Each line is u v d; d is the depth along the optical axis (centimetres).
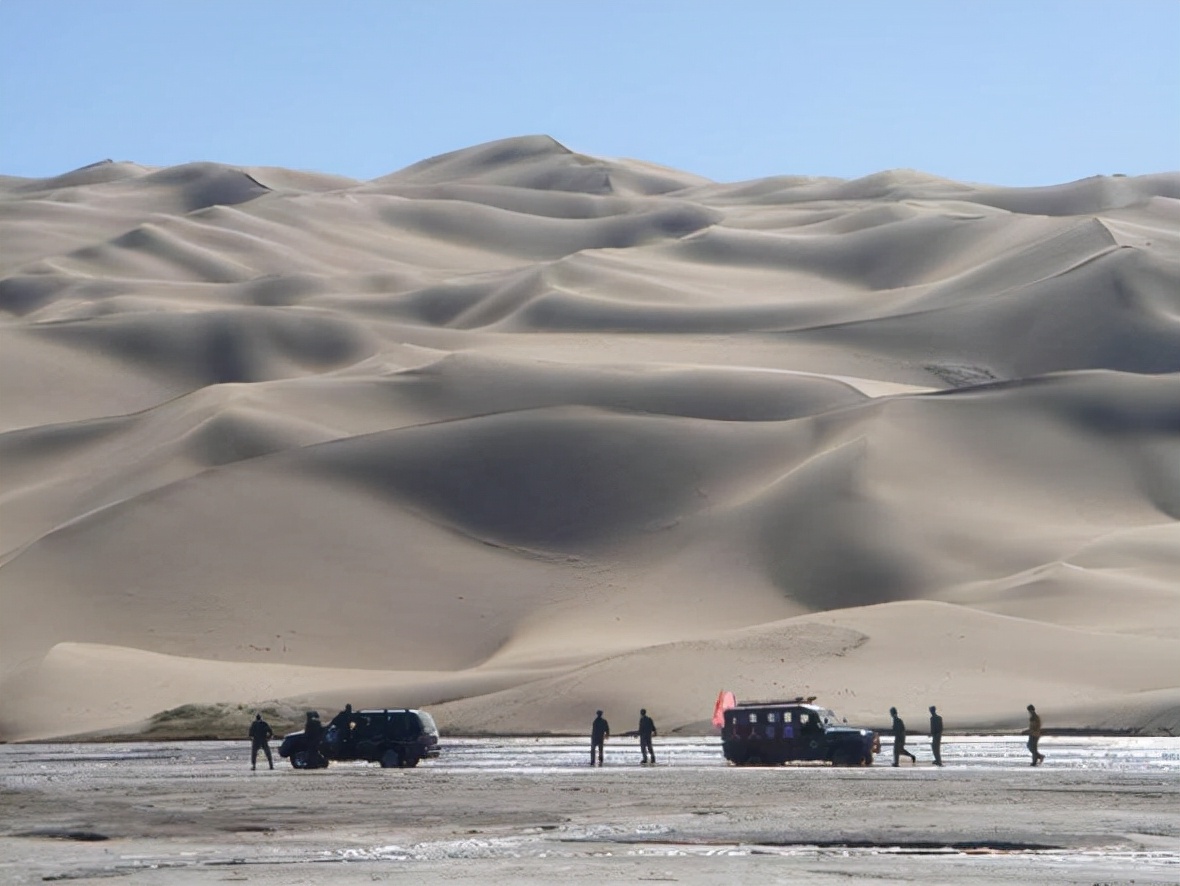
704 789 6506
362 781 7262
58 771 8538
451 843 4481
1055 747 10006
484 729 12975
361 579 19588
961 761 8481
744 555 19575
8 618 18412
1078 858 4081
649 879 3666
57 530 19875
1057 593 17162
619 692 13238
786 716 8500
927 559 19175
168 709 15225
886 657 13812
